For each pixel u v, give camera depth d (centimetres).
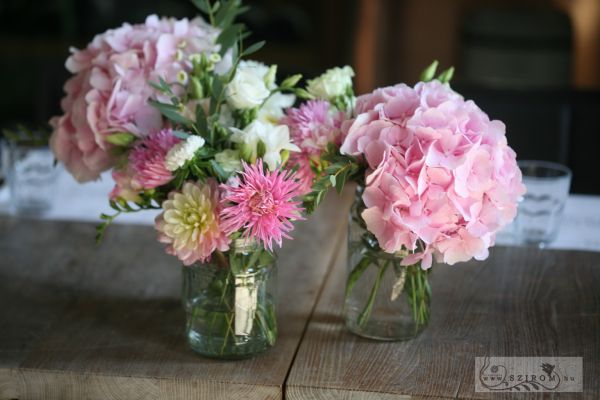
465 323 124
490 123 106
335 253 150
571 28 350
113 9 436
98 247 152
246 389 108
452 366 112
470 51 360
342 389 106
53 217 169
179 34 121
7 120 439
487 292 134
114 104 118
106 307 131
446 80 120
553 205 153
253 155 107
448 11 435
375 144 105
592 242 157
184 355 116
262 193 100
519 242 156
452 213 103
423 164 102
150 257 149
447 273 141
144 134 118
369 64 445
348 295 120
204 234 103
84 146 123
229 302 112
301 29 442
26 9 436
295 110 115
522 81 354
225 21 126
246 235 104
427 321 120
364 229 115
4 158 176
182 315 129
